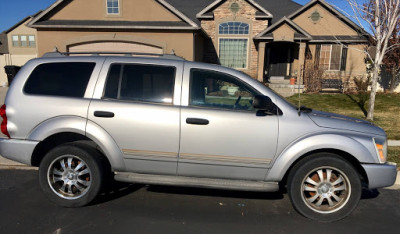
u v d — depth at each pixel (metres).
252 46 16.95
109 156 3.73
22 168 5.44
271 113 3.62
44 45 14.71
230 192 4.48
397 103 12.98
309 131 3.59
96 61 3.91
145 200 4.13
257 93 3.73
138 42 14.65
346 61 16.81
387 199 4.35
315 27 17.06
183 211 3.82
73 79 3.87
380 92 15.64
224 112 3.63
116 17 14.80
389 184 3.63
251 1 16.42
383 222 3.64
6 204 3.93
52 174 3.83
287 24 15.90
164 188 4.59
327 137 3.53
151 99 3.74
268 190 3.65
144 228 3.38
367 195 4.50
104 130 3.69
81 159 3.75
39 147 3.86
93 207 3.88
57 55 4.11
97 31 14.59
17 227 3.34
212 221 3.58
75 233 3.24
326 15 16.84
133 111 3.67
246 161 3.62
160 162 3.72
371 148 3.57
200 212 3.80
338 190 3.62
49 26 14.26
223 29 17.09
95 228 3.36
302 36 15.76
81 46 14.81
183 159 3.67
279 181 3.69
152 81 3.79
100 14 14.84
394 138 7.73
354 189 3.54
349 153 3.53
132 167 3.79
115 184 4.70
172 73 3.80
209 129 3.59
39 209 3.79
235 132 3.58
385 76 16.48
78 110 3.72
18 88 3.87
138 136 3.67
